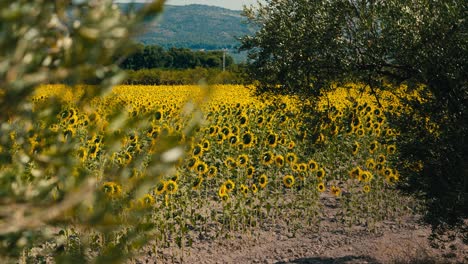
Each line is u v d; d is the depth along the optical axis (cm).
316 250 912
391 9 712
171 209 947
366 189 1098
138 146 1032
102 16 170
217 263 869
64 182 201
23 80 167
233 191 1220
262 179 1029
